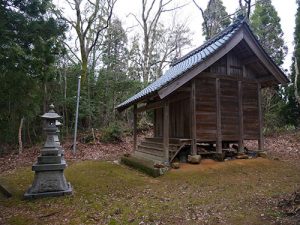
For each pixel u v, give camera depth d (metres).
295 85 17.02
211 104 9.49
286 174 7.74
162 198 5.65
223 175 7.67
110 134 15.68
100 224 4.24
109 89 18.72
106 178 7.83
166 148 8.56
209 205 5.02
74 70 18.05
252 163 9.01
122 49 24.98
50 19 5.89
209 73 9.52
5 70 5.28
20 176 8.41
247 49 9.77
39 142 15.63
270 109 20.00
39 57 5.50
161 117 11.76
